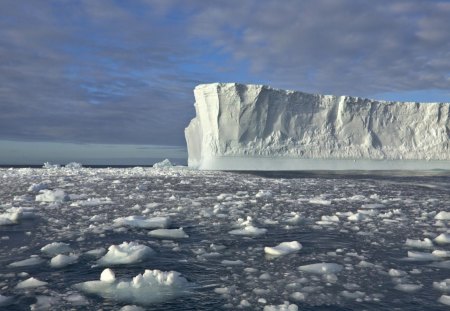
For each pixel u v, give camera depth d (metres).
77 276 5.14
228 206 11.69
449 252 6.34
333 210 11.21
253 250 6.54
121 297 4.41
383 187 19.23
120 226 8.34
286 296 4.48
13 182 19.98
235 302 4.29
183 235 7.50
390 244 7.00
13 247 6.58
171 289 4.66
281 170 38.12
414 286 4.78
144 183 19.81
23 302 4.26
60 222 8.79
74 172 30.48
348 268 5.54
